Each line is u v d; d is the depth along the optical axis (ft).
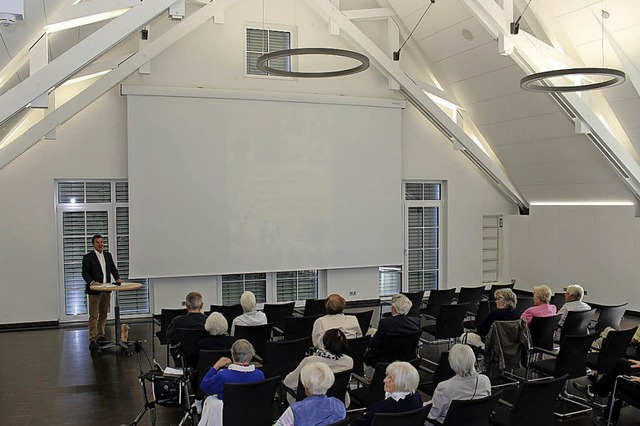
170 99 32.42
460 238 40.91
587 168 34.94
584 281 37.04
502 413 14.16
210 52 33.83
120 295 33.06
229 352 15.30
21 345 27.04
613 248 35.14
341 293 37.17
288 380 14.70
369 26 36.73
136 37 32.63
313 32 36.01
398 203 37.63
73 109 29.04
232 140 33.63
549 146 35.42
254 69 35.06
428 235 40.65
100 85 29.55
